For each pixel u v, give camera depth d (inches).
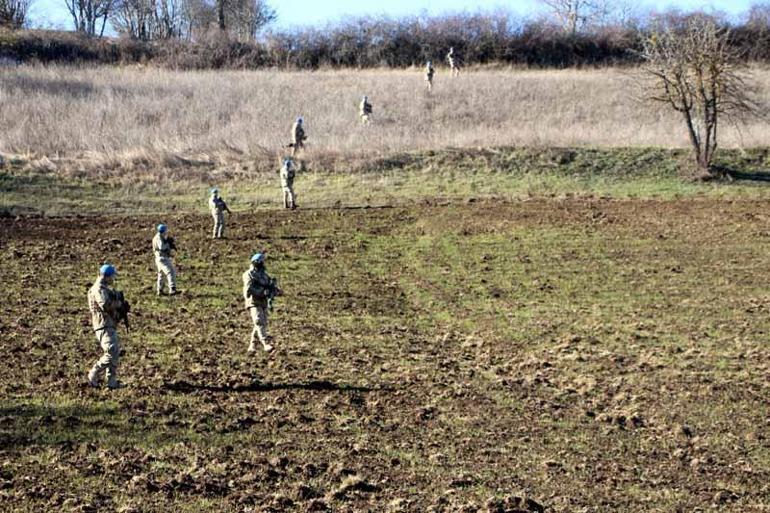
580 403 727.7
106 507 511.8
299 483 550.9
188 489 538.6
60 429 625.0
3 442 598.5
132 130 2022.6
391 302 1055.0
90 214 1533.0
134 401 686.5
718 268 1209.4
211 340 874.1
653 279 1156.5
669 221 1486.2
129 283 1106.7
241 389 731.4
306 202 1627.7
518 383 775.1
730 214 1535.4
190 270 1178.6
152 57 3127.5
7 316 939.3
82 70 2721.5
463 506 528.4
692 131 1820.9
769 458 624.7
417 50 3225.9
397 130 2114.9
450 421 678.5
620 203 1627.7
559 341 906.7
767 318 984.9
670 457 623.2
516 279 1160.2
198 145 1904.5
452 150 1899.6
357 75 2819.9
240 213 1552.7
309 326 943.0
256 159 1840.6
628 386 771.4
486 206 1594.5
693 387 768.3
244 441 621.3
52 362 780.0
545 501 545.6
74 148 1871.3
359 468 585.0
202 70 2977.4
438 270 1205.7
